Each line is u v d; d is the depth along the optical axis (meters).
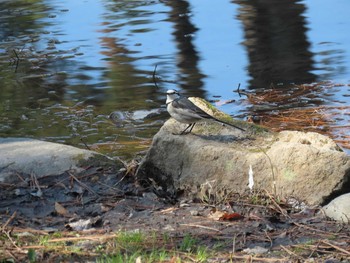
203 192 10.20
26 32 23.84
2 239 8.77
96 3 28.45
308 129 14.14
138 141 13.91
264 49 20.56
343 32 22.06
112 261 7.79
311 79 17.62
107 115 15.61
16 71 19.31
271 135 10.89
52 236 8.91
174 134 10.83
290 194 9.88
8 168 10.82
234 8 25.94
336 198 9.57
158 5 27.34
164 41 21.83
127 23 24.42
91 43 22.00
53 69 19.36
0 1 29.72
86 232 9.07
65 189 10.45
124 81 18.02
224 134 10.93
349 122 14.41
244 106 15.82
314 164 9.81
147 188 10.60
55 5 28.38
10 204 10.05
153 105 16.16
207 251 8.42
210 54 20.27
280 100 16.12
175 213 9.73
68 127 14.91
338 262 8.06
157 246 8.56
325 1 26.44
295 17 24.19
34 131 14.70
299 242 8.69
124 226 9.33
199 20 24.34
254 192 10.05
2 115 15.71
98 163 11.11
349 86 16.92
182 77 18.19
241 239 8.81
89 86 17.75
